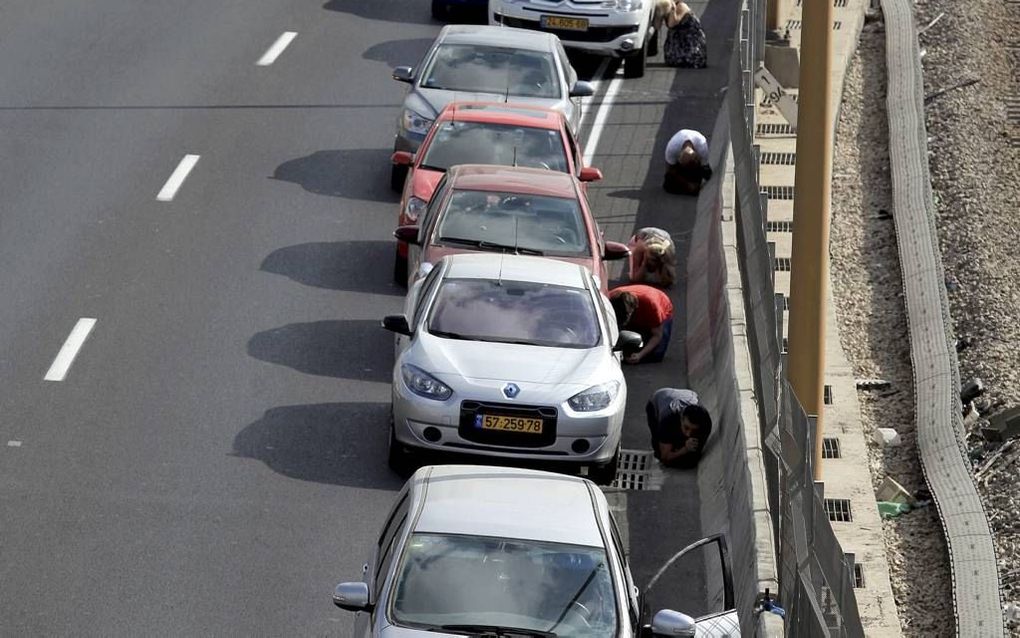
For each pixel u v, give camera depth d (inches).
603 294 1937.7
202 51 3412.9
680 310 2298.2
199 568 1515.7
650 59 3558.1
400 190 2689.5
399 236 2116.1
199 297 2204.7
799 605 1247.5
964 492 1812.3
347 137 2942.9
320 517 1640.0
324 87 3216.0
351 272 2345.0
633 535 1667.1
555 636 1160.8
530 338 1787.6
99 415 1828.2
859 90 3235.7
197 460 1742.1
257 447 1786.4
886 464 1937.7
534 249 2064.5
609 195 2714.1
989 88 3248.0
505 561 1207.6
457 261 1904.5
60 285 2198.6
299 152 2847.0
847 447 1836.9
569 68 2893.7
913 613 1620.3
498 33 2891.2
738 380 1807.3
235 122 2972.4
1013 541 1733.5
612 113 3147.1
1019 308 2383.1
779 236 2433.6
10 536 1542.8
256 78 3240.7
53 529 1565.0
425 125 2645.2
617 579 1209.4
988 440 2000.5
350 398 1937.7
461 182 2160.4
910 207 2647.6
